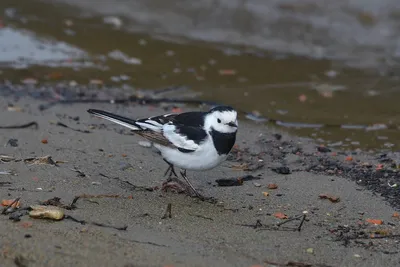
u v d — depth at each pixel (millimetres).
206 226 9625
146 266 8344
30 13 20438
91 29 19688
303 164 12234
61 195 10227
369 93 16297
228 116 10102
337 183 11367
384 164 12203
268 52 19000
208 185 11242
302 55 18859
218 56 18484
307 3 20562
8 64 16766
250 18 20375
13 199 9922
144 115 14438
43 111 14188
